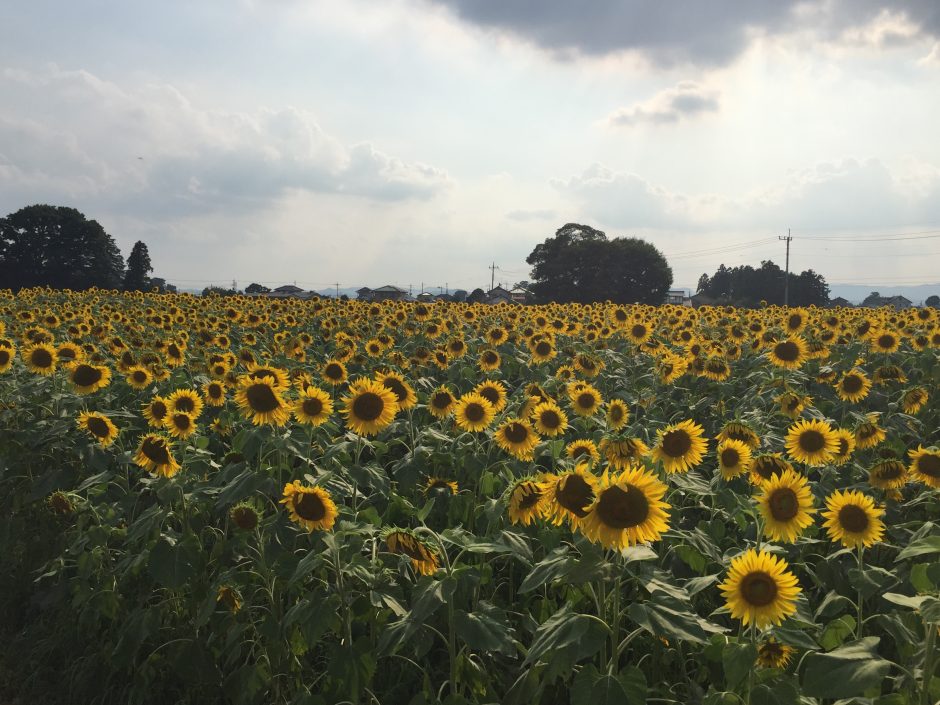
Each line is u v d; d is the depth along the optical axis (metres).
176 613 6.09
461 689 4.83
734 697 4.00
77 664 6.14
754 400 10.20
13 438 8.14
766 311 26.62
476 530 6.20
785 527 4.83
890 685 4.88
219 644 5.83
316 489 5.13
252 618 5.81
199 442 7.07
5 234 97.25
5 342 11.31
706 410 10.88
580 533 4.34
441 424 8.59
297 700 4.88
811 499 4.82
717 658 4.61
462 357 13.45
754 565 4.01
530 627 5.01
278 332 18.89
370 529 4.99
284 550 5.64
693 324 21.11
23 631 6.75
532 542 5.71
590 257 108.81
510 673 5.10
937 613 3.66
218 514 7.13
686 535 5.11
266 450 6.77
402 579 5.65
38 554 7.61
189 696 5.66
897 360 14.80
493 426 7.94
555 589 5.58
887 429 8.82
